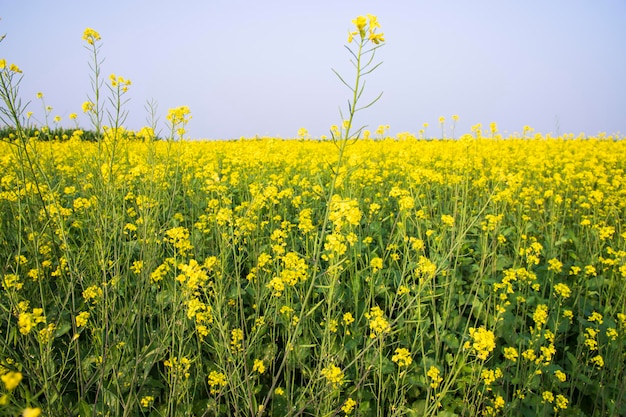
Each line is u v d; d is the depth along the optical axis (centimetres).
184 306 207
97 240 226
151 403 205
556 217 448
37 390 198
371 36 141
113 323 204
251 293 285
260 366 217
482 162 698
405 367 225
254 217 335
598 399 243
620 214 503
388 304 297
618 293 313
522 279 300
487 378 209
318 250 169
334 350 242
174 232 249
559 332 292
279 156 665
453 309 302
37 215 255
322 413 203
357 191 484
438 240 325
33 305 253
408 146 832
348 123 150
